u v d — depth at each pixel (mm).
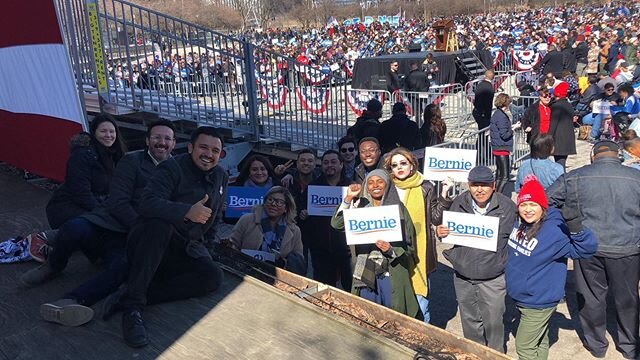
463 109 15484
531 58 25312
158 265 3654
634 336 4793
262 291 4105
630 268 4621
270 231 5156
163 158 4453
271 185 6383
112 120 4977
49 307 3637
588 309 4859
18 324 3760
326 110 10148
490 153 9977
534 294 4008
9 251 4895
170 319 3732
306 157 6023
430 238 4594
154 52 8211
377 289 4426
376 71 21547
